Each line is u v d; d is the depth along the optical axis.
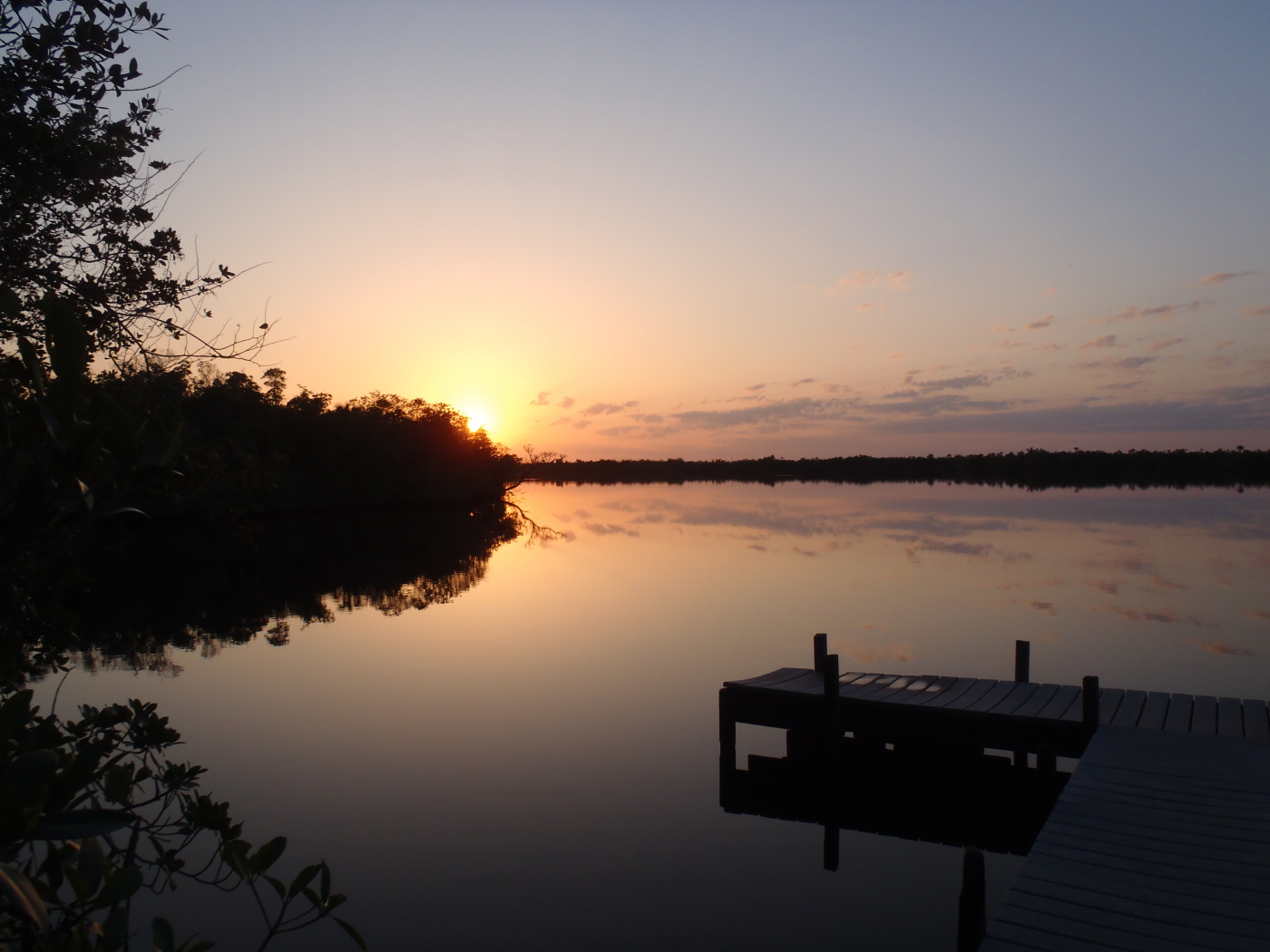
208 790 8.30
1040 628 15.58
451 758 9.30
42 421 2.01
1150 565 23.55
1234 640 14.52
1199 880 4.87
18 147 3.79
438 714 10.87
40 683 12.37
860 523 39.12
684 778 8.88
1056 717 8.19
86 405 2.13
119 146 4.37
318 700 11.52
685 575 23.31
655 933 5.93
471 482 63.41
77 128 4.01
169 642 15.46
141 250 4.85
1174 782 6.44
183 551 31.64
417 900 6.32
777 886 6.73
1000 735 8.37
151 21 3.97
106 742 2.95
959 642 14.57
